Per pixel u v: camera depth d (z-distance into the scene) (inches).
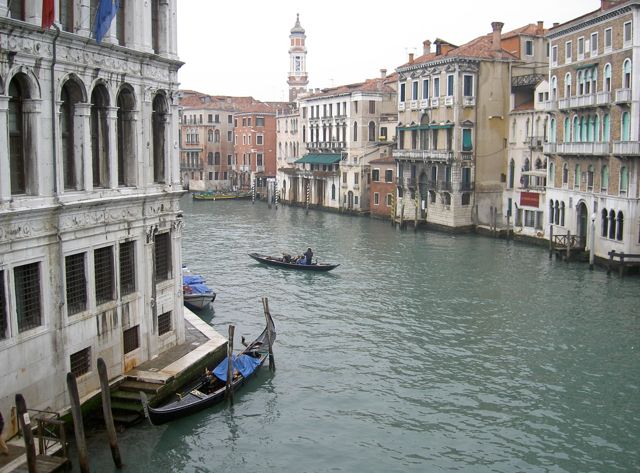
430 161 2194.9
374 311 1146.7
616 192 1462.8
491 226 2034.9
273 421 715.4
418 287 1326.3
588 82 1599.4
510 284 1343.5
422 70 2261.3
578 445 666.8
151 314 753.0
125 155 712.4
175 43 776.3
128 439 644.7
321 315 1124.5
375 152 2672.2
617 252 1449.3
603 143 1501.0
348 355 917.8
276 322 1082.7
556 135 1760.6
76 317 633.0
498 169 2114.9
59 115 601.9
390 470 621.6
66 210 604.4
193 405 697.6
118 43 685.3
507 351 933.8
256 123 3700.8
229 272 1494.8
